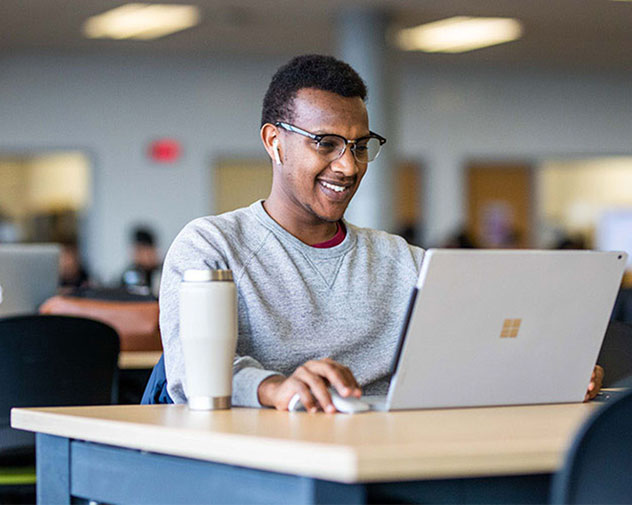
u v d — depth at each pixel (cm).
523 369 178
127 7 781
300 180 210
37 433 177
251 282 207
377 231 233
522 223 1082
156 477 153
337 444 127
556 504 126
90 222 959
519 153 1066
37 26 833
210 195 982
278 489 133
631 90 1092
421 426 148
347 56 809
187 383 176
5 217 944
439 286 165
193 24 838
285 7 788
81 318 338
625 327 235
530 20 851
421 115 1042
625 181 1101
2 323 329
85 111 950
